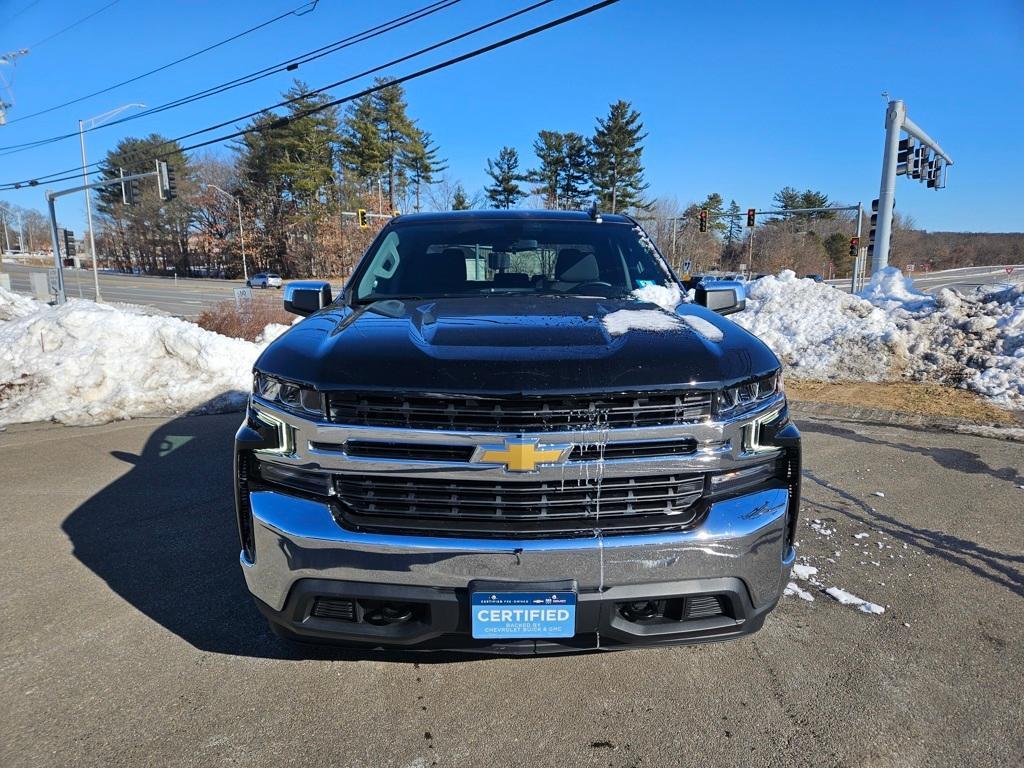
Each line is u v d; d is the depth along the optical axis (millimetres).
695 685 2506
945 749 2172
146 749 2162
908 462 5348
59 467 5285
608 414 2043
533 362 2068
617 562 2029
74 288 48750
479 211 3938
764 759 2127
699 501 2137
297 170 69875
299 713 2346
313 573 2088
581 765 2102
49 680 2537
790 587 3271
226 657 2689
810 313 9375
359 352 2168
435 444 2029
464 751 2162
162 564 3561
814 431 6289
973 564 3549
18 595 3217
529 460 2006
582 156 75812
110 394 7188
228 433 6348
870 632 2877
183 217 82125
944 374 8039
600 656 2684
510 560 2010
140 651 2732
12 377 7055
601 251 3502
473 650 2135
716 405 2113
